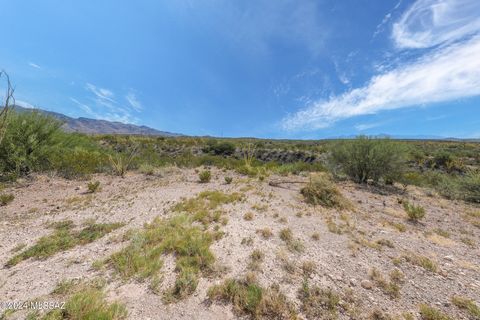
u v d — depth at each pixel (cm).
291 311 223
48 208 536
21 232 398
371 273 301
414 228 496
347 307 233
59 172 855
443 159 1625
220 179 978
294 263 314
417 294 263
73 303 211
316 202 640
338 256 345
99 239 378
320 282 276
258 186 825
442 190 907
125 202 595
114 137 2608
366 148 980
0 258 311
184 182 886
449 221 567
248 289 249
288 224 468
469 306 239
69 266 292
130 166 1097
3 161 733
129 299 234
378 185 998
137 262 289
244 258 323
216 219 469
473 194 814
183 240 351
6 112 552
